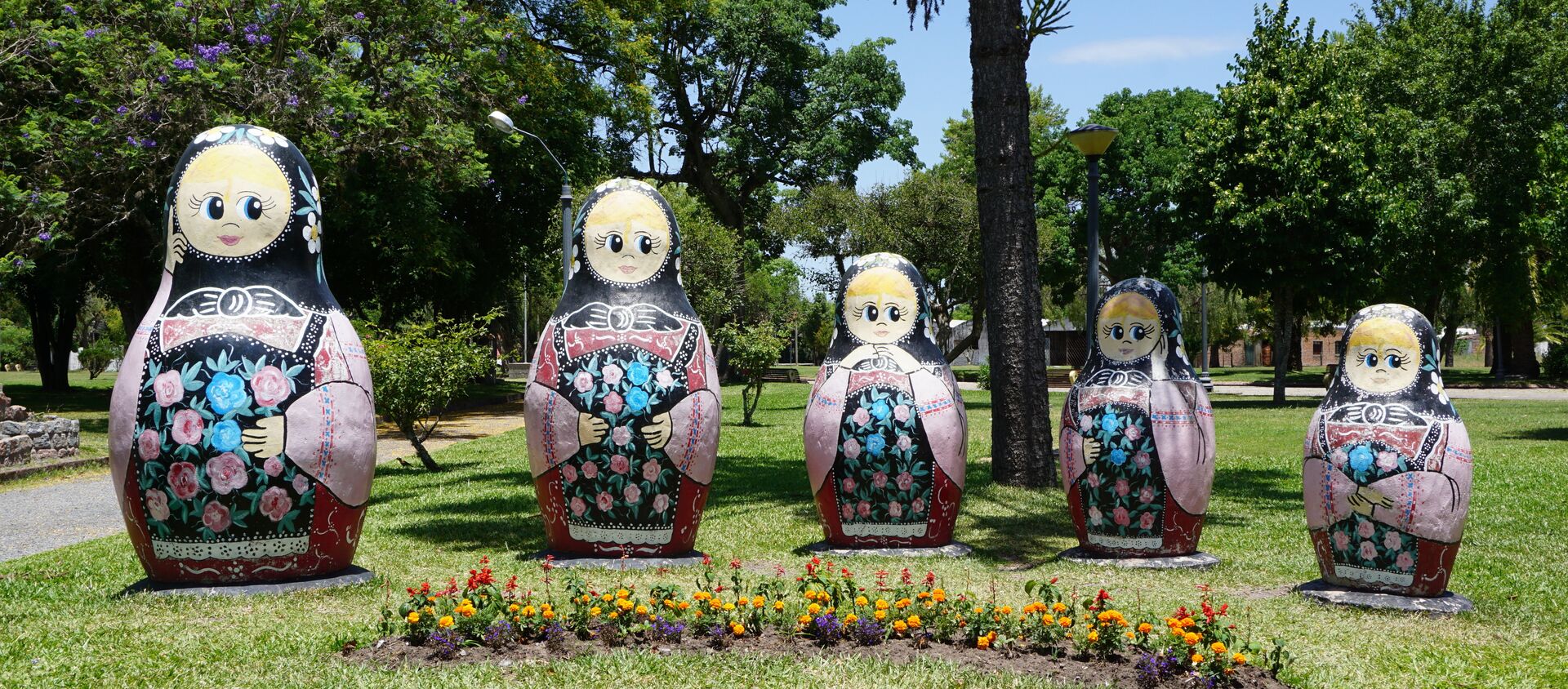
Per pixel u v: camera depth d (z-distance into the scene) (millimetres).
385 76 20422
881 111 41781
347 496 7773
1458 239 33875
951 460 9633
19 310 65312
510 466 17250
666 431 8727
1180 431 8977
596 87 32125
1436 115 33969
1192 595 7930
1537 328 54875
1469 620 7199
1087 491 9172
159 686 5648
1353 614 7379
